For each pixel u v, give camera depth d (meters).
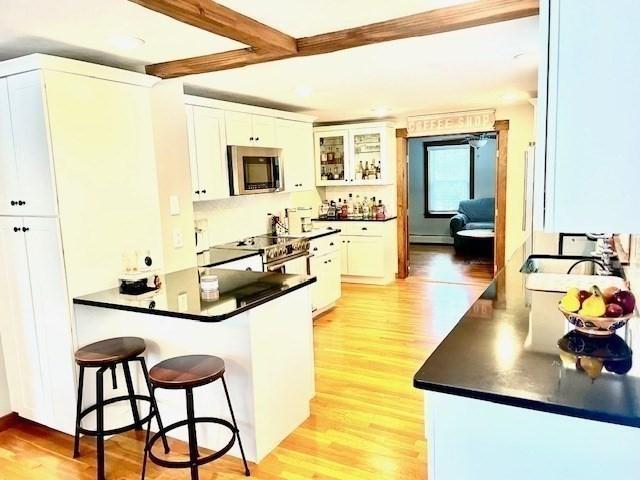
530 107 5.62
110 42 2.54
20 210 2.68
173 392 2.76
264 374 2.57
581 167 0.97
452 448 1.42
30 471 2.52
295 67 3.29
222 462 2.54
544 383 1.35
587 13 0.93
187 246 3.48
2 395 2.95
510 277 2.81
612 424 1.21
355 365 3.75
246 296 2.58
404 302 5.55
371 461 2.50
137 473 2.47
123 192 2.91
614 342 1.67
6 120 2.63
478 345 1.68
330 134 6.41
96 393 2.58
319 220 6.61
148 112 3.07
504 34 2.63
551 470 1.30
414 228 10.42
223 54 2.79
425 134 6.26
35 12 2.08
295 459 2.54
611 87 0.93
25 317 2.80
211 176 4.00
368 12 2.22
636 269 2.17
